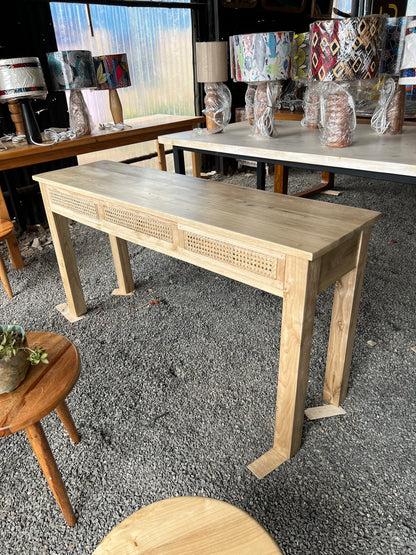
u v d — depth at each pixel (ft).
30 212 13.04
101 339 7.45
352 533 4.17
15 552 4.17
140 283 9.39
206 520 2.81
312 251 3.75
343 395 5.75
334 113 7.18
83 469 5.02
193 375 6.47
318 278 4.12
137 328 7.72
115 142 11.60
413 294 8.46
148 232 5.55
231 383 6.26
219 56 8.91
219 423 5.58
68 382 4.05
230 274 4.67
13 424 3.54
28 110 9.84
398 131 8.20
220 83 9.39
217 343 7.19
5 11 11.05
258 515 4.38
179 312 8.18
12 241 10.16
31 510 4.59
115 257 8.52
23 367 4.01
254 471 4.84
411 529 4.17
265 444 5.24
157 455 5.16
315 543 4.09
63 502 4.25
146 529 2.77
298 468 4.88
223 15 16.08
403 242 10.84
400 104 7.97
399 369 6.38
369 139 7.91
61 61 10.19
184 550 2.63
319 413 5.63
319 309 8.12
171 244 5.27
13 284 9.71
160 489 4.73
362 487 4.62
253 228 4.42
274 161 7.50
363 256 4.79
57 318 8.18
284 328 4.34
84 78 10.49
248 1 16.51
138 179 6.84
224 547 2.64
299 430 4.95
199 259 4.97
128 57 14.25
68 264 7.72
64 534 4.31
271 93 8.30
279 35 7.48
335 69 6.59
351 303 4.97
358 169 6.39
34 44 11.83
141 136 12.23
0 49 11.21
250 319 7.86
